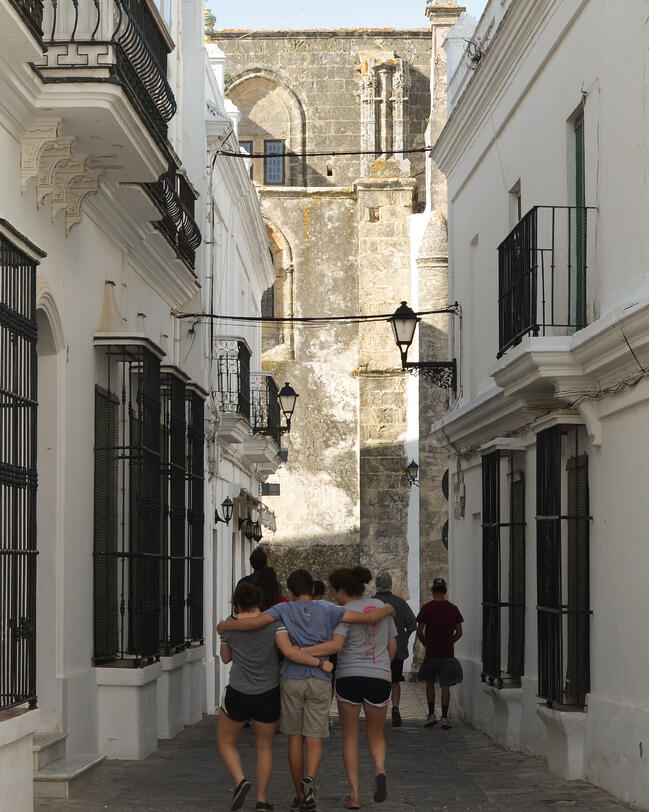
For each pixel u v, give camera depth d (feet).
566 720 44.83
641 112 41.01
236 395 88.22
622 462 42.16
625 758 40.14
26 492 36.50
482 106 67.41
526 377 46.73
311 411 149.38
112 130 41.60
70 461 46.24
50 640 44.19
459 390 75.61
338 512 147.64
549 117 53.98
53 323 44.21
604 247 44.88
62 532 44.86
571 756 45.24
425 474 137.69
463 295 74.95
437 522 136.98
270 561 147.13
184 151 76.28
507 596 61.05
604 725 42.52
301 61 157.79
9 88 37.24
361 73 152.35
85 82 39.29
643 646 39.52
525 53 57.77
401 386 144.66
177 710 61.52
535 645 55.06
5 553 33.86
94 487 49.75
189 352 74.28
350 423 149.07
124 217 52.39
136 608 51.90
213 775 45.68
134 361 52.44
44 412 44.86
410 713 90.27
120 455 54.13
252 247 115.75
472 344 72.84
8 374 34.76
